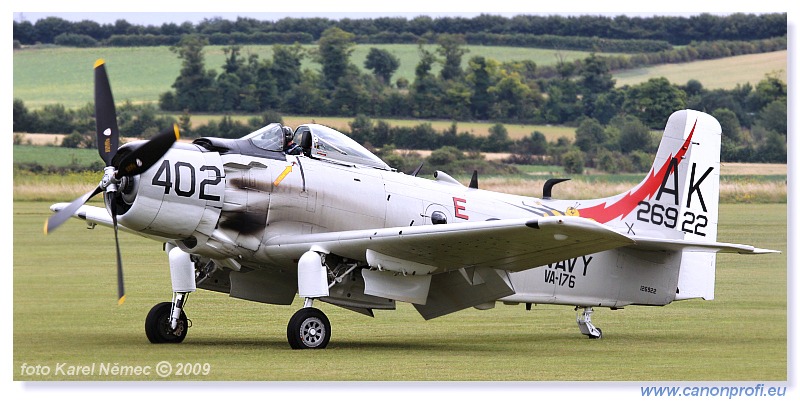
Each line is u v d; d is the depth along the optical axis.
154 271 93.31
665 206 64.50
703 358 52.16
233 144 52.28
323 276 51.00
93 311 67.81
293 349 50.91
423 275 53.94
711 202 65.75
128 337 55.59
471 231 48.50
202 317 66.38
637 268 62.56
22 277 87.94
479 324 67.69
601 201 63.22
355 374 43.91
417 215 56.69
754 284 92.12
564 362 49.34
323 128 55.38
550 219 45.97
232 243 51.75
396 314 72.25
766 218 154.25
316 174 53.69
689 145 65.12
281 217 52.62
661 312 75.00
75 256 106.88
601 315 73.38
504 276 54.72
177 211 49.84
